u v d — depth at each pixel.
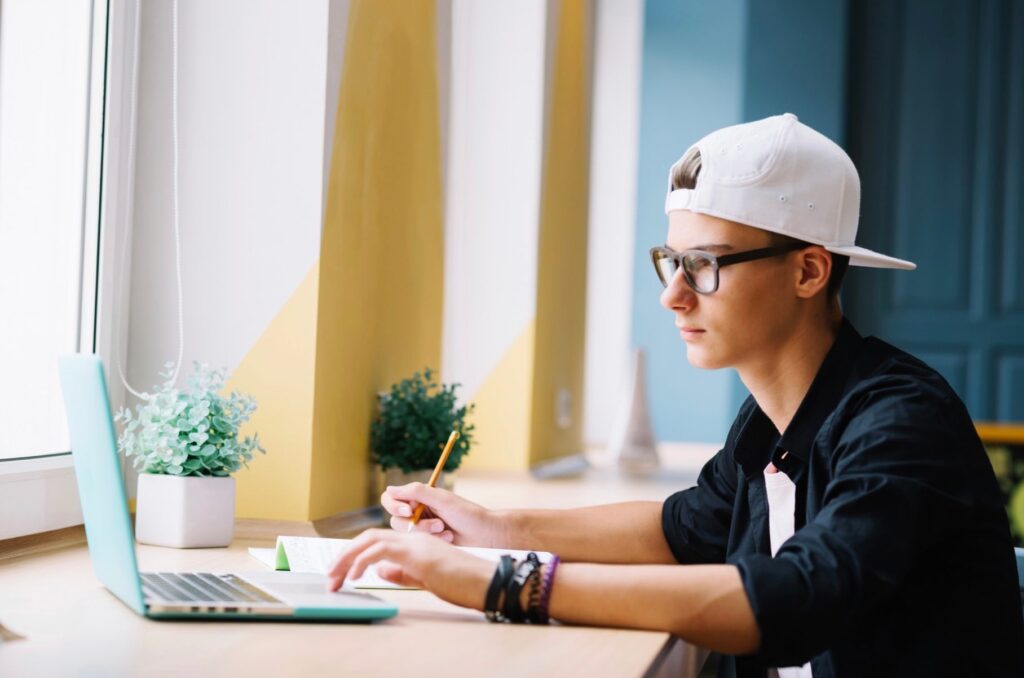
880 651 1.23
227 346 1.87
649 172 4.95
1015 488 3.56
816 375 1.35
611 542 1.58
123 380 1.84
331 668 0.97
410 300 2.38
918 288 4.91
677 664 1.22
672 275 1.38
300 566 1.42
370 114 2.08
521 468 3.10
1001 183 4.84
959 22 4.86
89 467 1.19
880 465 1.17
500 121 3.15
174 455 1.66
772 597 1.08
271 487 1.86
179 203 1.88
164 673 0.94
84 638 1.06
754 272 1.33
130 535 1.10
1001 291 4.84
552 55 3.24
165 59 1.88
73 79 1.73
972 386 4.86
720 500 1.57
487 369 3.13
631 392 3.51
